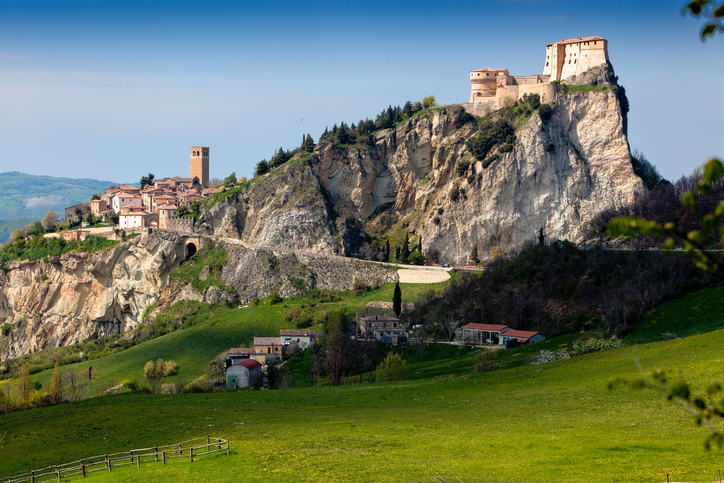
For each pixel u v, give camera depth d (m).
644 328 125.19
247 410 88.62
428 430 67.75
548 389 83.56
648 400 68.38
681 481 43.53
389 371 126.50
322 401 94.38
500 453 56.28
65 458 69.00
